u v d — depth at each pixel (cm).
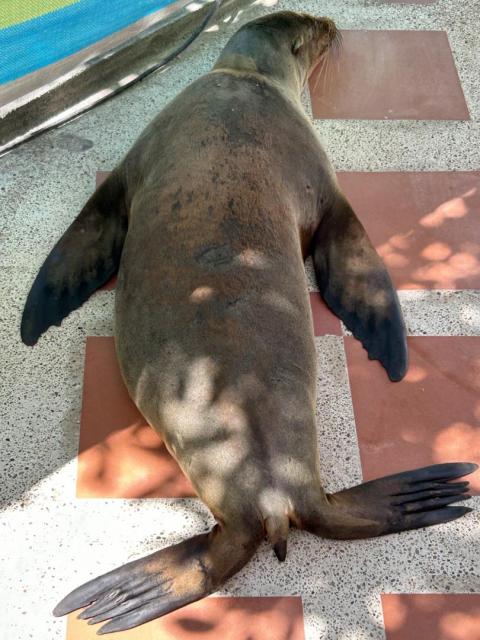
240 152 147
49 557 125
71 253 158
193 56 206
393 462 137
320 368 148
